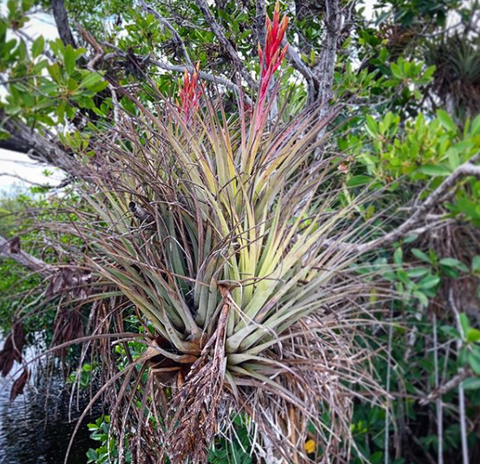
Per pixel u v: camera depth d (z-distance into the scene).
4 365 1.56
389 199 2.74
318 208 2.30
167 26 2.24
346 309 2.00
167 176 1.64
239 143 1.99
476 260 2.28
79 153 1.64
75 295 1.64
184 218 1.68
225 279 1.54
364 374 1.92
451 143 2.23
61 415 2.29
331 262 1.84
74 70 1.44
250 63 2.46
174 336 1.49
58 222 1.57
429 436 2.47
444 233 2.54
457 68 3.00
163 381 1.59
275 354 1.65
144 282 1.66
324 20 2.43
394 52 3.35
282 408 1.66
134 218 1.73
